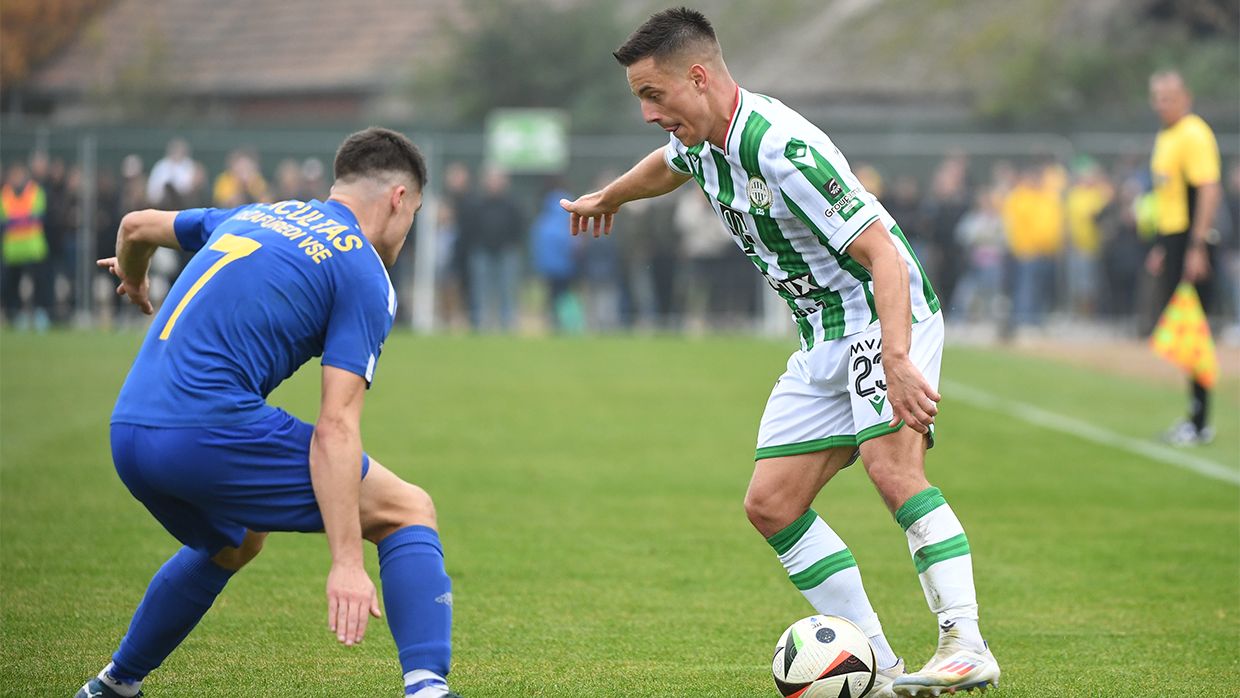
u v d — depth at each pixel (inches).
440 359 2556.6
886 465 650.2
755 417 1844.2
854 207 623.8
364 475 586.6
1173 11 4623.5
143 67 5201.8
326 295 577.6
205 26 5674.2
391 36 5428.2
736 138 641.6
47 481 1300.4
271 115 5329.7
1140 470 1432.1
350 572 546.9
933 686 618.2
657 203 3043.8
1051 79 4301.2
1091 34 4574.3
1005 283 3002.0
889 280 617.3
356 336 570.6
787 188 631.8
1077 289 3065.9
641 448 1573.6
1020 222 2970.0
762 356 2662.4
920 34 4916.3
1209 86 4234.7
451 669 727.1
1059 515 1192.2
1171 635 807.7
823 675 641.0
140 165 3129.9
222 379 565.3
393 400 1974.7
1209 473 1412.4
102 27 5497.1
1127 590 923.4
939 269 2962.6
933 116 4569.4
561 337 3011.8
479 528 1124.5
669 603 882.1
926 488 650.2
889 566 1007.0
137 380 576.7
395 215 617.0
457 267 3061.0
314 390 2079.2
